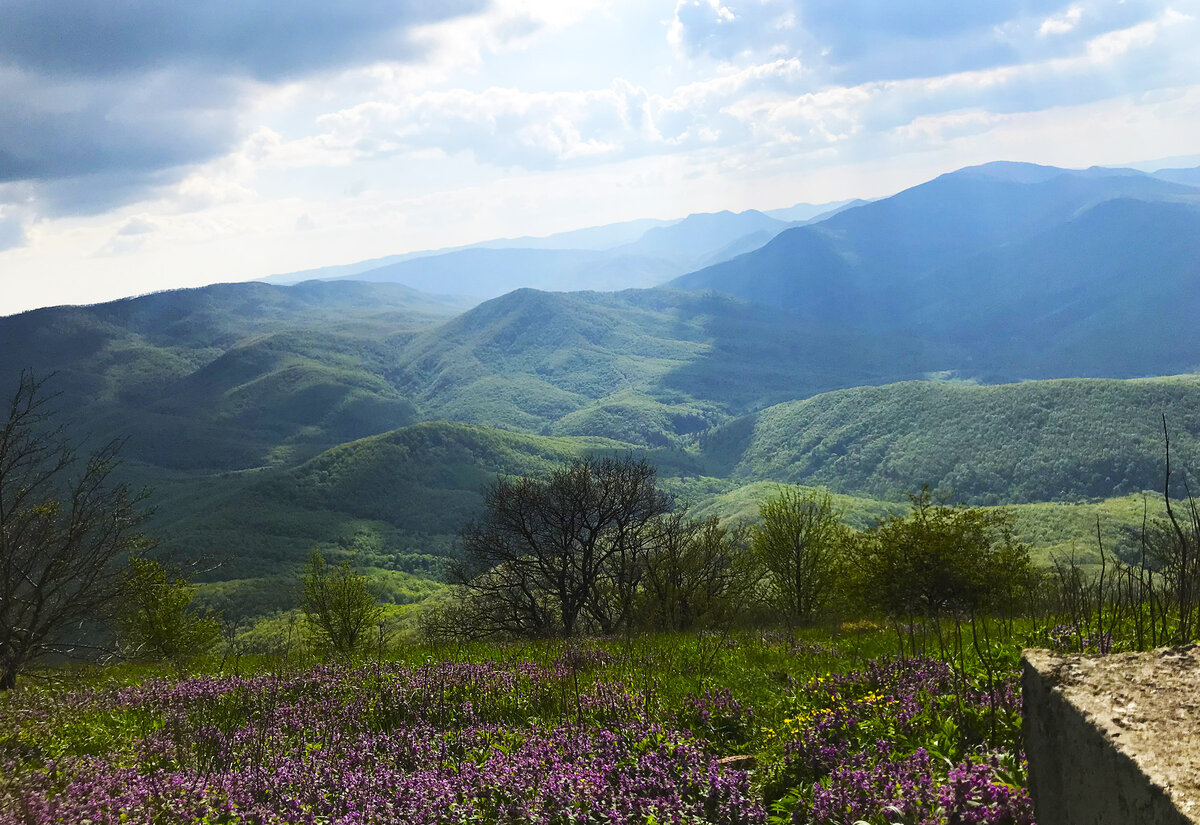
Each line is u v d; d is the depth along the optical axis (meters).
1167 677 2.31
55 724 8.67
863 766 4.47
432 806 5.42
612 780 5.49
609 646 13.66
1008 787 3.41
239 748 7.39
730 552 34.75
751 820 4.58
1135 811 1.88
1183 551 5.05
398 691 9.03
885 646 10.20
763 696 7.77
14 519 16.14
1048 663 2.59
